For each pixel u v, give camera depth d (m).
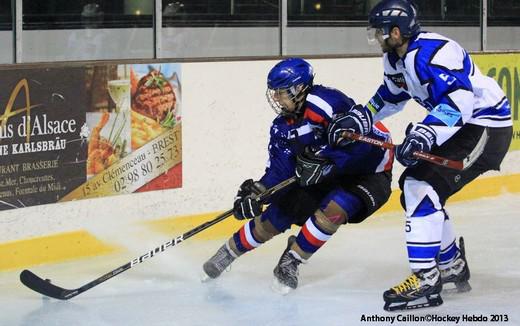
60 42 12.58
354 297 9.70
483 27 16.28
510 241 12.27
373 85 14.42
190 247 12.16
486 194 15.41
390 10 8.67
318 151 9.32
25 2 12.20
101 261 11.45
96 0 12.84
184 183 12.62
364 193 9.32
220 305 9.47
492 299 9.53
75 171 11.53
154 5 13.33
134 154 12.09
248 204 9.42
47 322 8.99
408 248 8.95
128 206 12.08
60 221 11.45
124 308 9.41
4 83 10.81
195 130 12.69
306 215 9.70
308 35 14.80
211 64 12.75
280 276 9.76
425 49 8.62
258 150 13.34
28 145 11.08
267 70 13.32
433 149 8.94
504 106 9.10
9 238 11.02
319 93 9.17
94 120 11.66
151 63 12.16
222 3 13.95
